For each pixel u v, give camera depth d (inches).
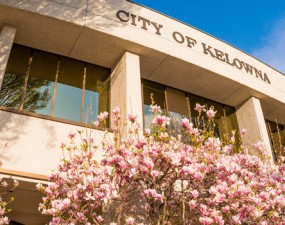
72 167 214.8
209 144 224.4
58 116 313.3
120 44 343.9
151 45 351.9
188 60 372.5
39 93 318.7
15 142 260.4
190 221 197.3
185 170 169.3
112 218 208.5
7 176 244.2
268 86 448.8
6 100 295.7
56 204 182.2
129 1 366.9
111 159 178.4
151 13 377.4
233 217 165.9
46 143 272.2
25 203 310.2
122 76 341.4
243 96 439.5
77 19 320.5
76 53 353.7
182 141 217.8
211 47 410.0
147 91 391.9
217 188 171.8
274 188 200.1
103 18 336.8
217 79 404.5
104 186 171.6
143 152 177.8
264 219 183.0
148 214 193.0
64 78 342.3
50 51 348.5
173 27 386.9
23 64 326.6
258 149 258.8
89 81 356.5
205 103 438.6
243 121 439.2
